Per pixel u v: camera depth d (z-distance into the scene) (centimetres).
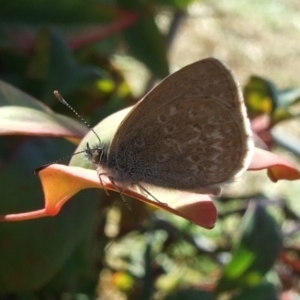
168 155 6
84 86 8
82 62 9
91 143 6
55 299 8
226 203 10
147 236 10
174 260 10
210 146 6
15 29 8
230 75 6
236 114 6
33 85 8
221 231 10
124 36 9
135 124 6
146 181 6
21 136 6
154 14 9
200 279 10
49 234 6
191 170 6
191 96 6
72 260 8
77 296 8
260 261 7
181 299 7
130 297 9
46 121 5
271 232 7
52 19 8
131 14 8
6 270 6
